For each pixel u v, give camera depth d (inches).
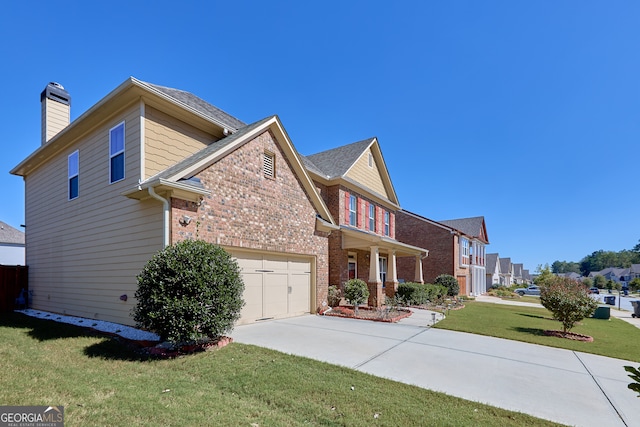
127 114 345.4
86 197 398.9
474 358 267.4
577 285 422.3
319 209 507.5
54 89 505.7
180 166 318.7
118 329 313.7
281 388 183.5
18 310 498.6
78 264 404.5
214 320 243.4
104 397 159.2
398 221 1186.6
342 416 153.3
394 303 574.9
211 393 172.4
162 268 242.8
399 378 210.8
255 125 392.8
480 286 1508.4
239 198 364.8
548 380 220.1
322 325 388.8
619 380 224.2
